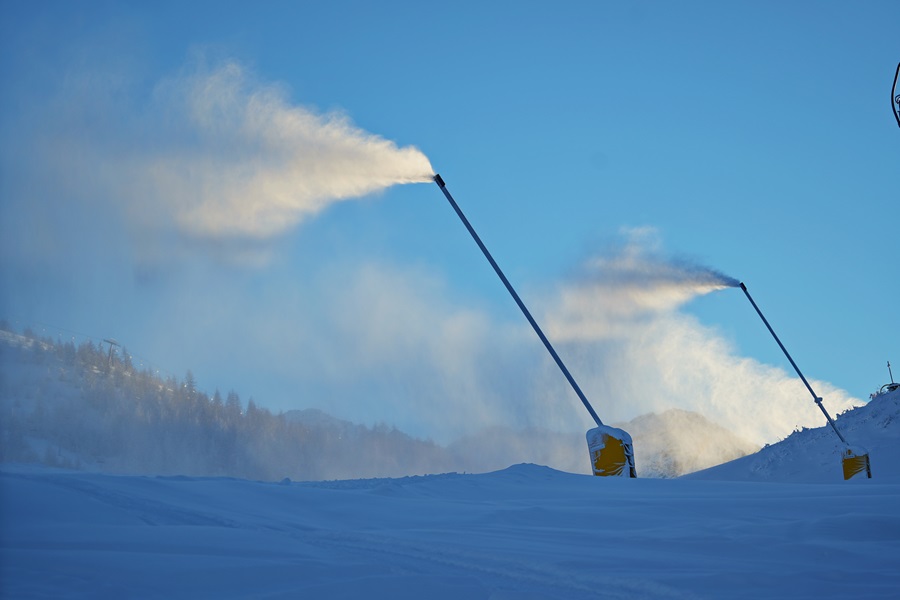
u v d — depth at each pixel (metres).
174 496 16.62
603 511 18.36
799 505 18.83
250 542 12.44
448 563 11.64
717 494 22.94
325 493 19.69
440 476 27.03
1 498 13.52
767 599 9.85
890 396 72.25
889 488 23.06
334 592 9.81
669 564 12.00
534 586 10.42
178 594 9.52
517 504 20.73
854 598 9.93
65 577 9.76
